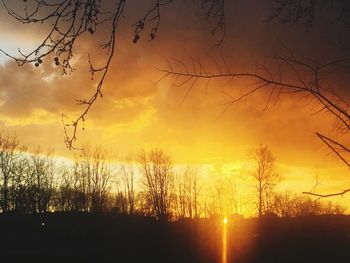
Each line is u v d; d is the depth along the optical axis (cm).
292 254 3250
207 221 5469
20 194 6300
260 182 4353
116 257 3884
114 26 390
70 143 389
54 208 6544
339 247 3186
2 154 6250
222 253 3766
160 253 3959
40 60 384
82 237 5038
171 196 6059
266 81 457
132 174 6425
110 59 392
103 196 6438
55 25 383
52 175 6594
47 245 4653
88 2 387
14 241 4788
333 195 459
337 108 451
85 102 390
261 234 3969
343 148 448
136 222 5353
